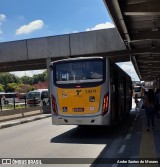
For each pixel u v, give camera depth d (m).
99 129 17.69
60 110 14.59
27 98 42.94
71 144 12.51
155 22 23.59
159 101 22.73
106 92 14.16
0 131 17.97
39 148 11.63
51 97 14.91
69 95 14.45
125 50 34.97
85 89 14.26
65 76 14.64
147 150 10.77
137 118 24.84
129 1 18.75
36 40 38.97
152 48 35.03
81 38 36.25
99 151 10.82
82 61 14.52
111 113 14.49
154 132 15.76
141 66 54.62
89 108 14.18
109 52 35.69
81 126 19.28
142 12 19.31
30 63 44.53
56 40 37.66
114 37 34.78
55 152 10.75
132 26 24.97
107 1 16.62
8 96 76.75
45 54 38.34
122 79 19.80
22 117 26.28
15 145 12.45
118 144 12.29
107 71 14.25
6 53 40.84
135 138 13.82
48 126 19.80
